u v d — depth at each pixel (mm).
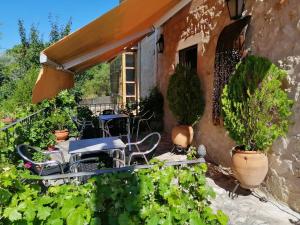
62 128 9289
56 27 15852
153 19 6332
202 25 6383
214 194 2436
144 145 7730
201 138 6629
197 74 6633
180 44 7707
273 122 4062
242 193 4445
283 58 3918
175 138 6668
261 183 4445
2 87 16547
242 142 4293
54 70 4977
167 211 2168
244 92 4258
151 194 2299
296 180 3752
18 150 4316
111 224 2174
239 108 4289
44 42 15930
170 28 8492
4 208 2096
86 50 5219
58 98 10031
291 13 3746
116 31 4871
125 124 9094
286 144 3893
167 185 2320
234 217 3732
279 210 3898
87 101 18828
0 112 9727
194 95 6457
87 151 4484
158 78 10000
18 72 16641
